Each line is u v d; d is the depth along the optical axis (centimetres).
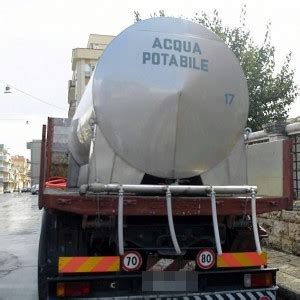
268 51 1393
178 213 443
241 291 455
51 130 625
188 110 470
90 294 434
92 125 481
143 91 463
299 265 753
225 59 494
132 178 471
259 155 570
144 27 478
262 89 1355
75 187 650
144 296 433
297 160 844
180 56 474
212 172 498
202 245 480
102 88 467
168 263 454
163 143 469
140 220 462
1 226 1761
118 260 431
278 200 482
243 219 475
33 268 902
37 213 2584
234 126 498
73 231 470
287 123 852
